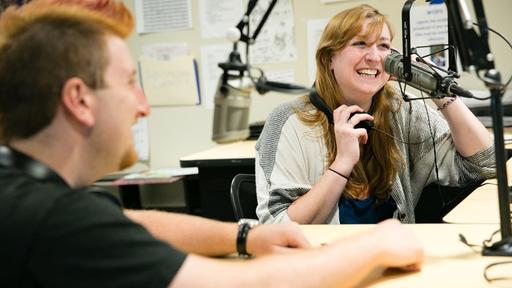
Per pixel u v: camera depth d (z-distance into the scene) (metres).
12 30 0.69
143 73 3.11
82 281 0.58
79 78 0.66
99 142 0.69
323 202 1.44
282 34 2.83
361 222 1.58
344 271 0.73
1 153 0.66
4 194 0.60
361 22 1.52
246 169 2.33
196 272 0.63
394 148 1.62
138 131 3.18
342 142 1.49
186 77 3.04
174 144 3.14
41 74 0.65
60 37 0.66
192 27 2.98
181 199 3.19
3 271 0.57
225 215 2.39
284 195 1.51
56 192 0.62
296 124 1.61
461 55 0.84
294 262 0.71
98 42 0.68
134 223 0.64
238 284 0.65
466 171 1.72
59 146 0.67
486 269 0.81
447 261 0.86
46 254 0.57
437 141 1.72
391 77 1.53
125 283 0.59
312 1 2.76
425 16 2.54
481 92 2.28
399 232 0.85
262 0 1.46
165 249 0.63
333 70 1.61
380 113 1.64
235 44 0.97
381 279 0.81
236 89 0.86
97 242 0.59
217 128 0.85
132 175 2.92
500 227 0.90
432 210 2.05
